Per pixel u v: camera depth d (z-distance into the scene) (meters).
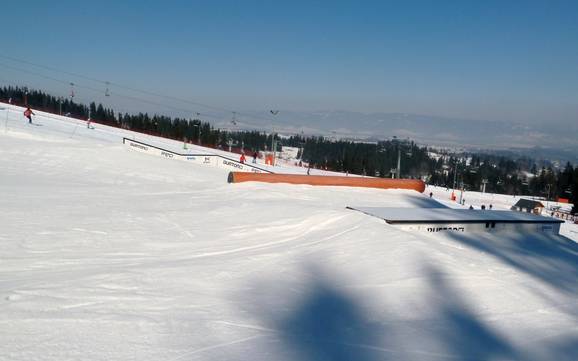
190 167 32.88
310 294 6.87
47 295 6.27
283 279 7.57
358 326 5.75
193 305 6.14
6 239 9.88
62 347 4.71
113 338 4.98
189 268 7.98
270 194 18.56
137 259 9.01
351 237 10.51
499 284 7.74
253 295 6.71
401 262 8.48
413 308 6.48
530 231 14.81
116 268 8.02
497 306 6.76
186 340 5.02
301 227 12.16
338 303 6.54
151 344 4.88
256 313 5.97
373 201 20.95
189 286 6.98
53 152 28.11
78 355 4.56
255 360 4.64
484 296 7.12
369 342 5.28
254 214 13.71
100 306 5.92
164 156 36.34
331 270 8.16
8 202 14.38
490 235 13.64
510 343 5.48
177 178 27.09
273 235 11.52
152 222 12.53
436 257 8.88
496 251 11.33
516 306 6.82
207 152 54.06
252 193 18.66
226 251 9.92
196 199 17.09
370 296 6.88
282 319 5.81
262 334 5.30
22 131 33.56
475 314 6.39
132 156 31.72
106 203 15.38
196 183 25.27
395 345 5.23
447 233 12.89
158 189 20.09
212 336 5.15
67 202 15.13
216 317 5.73
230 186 20.80
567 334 5.86
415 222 12.46
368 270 8.14
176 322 5.50
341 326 5.72
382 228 11.05
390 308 6.44
